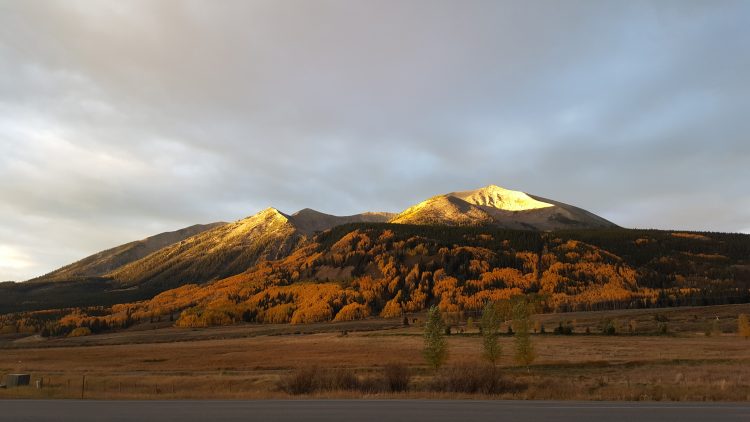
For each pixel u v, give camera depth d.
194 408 18.86
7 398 25.17
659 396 24.80
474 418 15.95
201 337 180.38
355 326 192.38
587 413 17.05
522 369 58.09
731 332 123.25
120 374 66.38
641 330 130.25
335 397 25.28
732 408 18.42
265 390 39.34
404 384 32.31
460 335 119.56
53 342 193.75
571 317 175.12
